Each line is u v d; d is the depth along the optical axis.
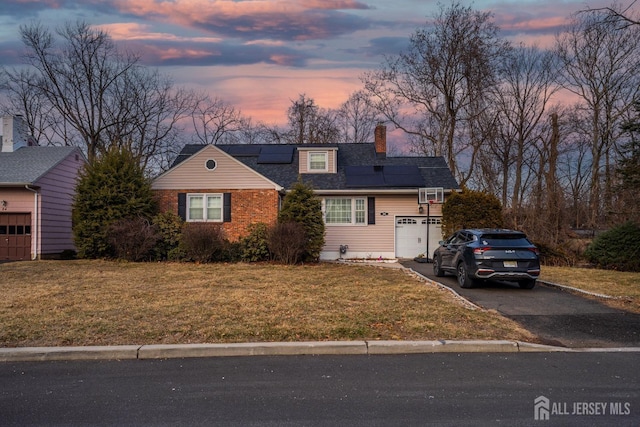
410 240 21.97
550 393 5.07
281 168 23.84
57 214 22.28
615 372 5.80
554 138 26.31
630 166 18.45
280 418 4.43
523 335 7.32
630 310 9.38
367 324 7.70
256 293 10.65
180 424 4.30
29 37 32.31
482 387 5.25
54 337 6.93
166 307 8.92
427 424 4.29
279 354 6.55
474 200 19.88
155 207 19.94
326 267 17.19
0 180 20.25
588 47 32.84
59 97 33.88
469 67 32.69
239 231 19.95
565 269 16.70
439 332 7.30
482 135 35.34
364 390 5.16
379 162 24.67
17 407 4.71
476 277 11.88
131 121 35.66
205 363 6.15
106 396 5.00
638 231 17.39
